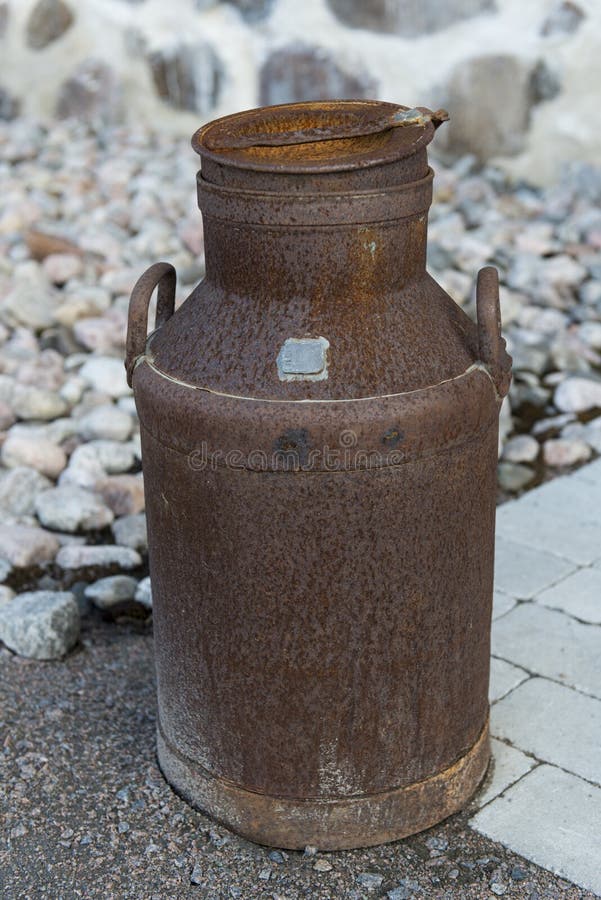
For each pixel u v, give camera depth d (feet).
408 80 18.17
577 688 8.77
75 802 7.61
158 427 6.60
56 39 21.18
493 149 18.30
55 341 14.02
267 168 6.04
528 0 17.04
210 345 6.47
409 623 6.70
